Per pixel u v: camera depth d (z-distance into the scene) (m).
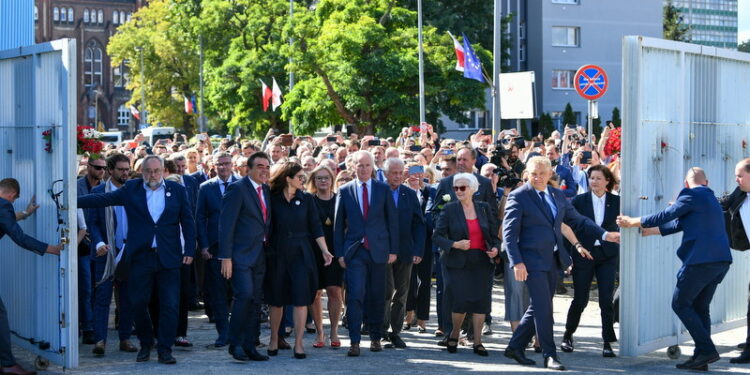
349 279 10.74
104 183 11.62
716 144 11.85
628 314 10.58
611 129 18.64
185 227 10.53
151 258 10.27
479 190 11.62
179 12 67.44
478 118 66.81
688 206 9.99
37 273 10.41
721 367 10.22
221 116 61.12
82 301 11.76
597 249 10.75
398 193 11.27
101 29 140.38
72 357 9.95
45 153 10.23
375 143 18.30
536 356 10.77
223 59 59.00
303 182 10.74
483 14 58.19
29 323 10.64
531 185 10.04
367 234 10.77
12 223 9.68
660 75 10.80
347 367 9.98
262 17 51.00
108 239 10.90
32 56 10.44
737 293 12.33
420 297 12.36
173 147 22.98
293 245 10.50
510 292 11.28
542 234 9.90
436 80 44.06
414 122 42.28
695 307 10.37
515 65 67.62
